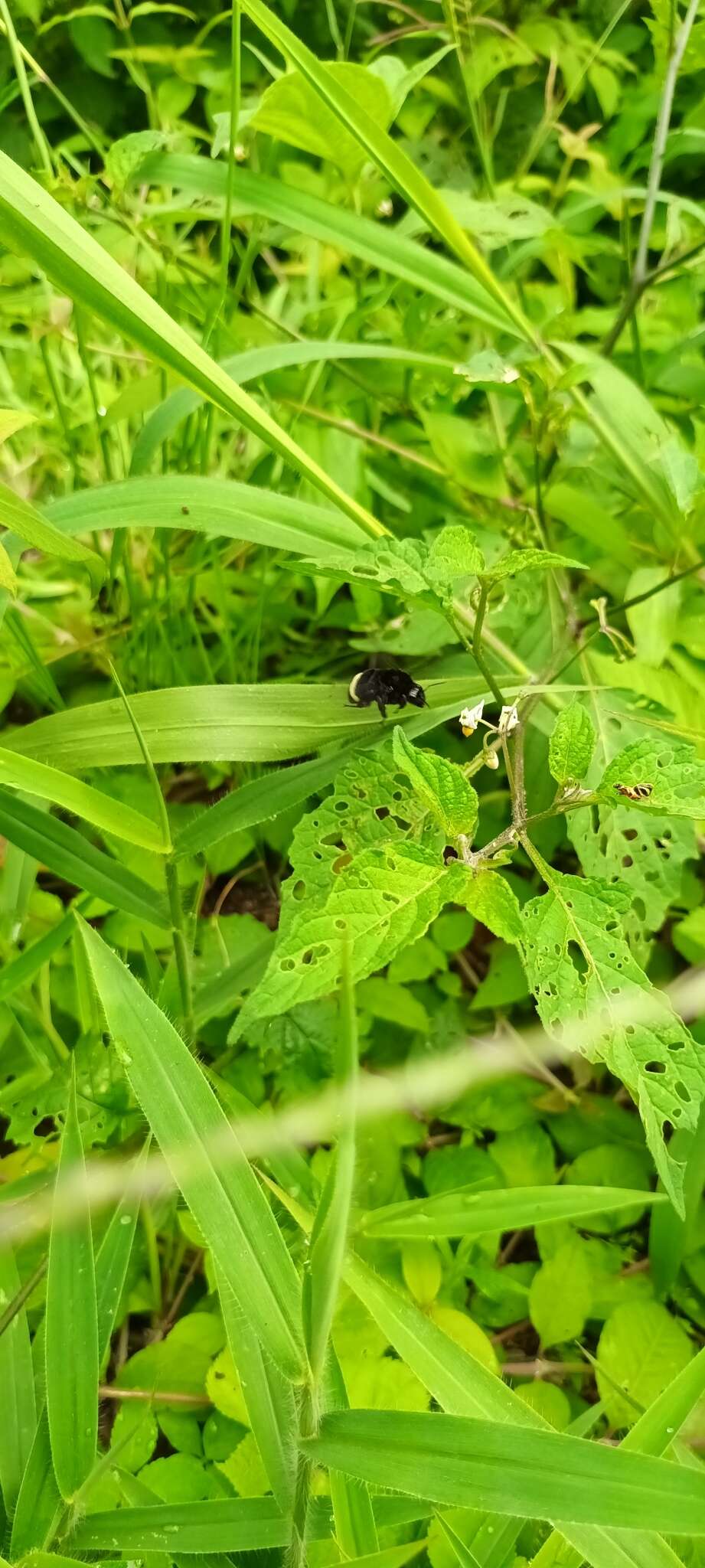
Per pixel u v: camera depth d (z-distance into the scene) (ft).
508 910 0.48
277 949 0.45
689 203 1.03
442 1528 0.62
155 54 1.32
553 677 0.85
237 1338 0.53
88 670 1.14
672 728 0.73
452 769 0.48
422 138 1.43
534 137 1.46
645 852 0.76
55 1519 0.49
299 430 1.05
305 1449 0.42
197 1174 0.44
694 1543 0.65
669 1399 0.50
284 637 1.19
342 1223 0.34
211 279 1.05
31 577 1.14
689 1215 0.77
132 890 0.72
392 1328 0.54
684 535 0.92
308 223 0.90
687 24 0.96
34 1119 0.71
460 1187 0.76
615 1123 0.91
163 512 0.71
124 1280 0.60
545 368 0.88
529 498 1.04
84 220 0.94
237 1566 0.56
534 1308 0.79
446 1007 0.98
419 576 0.53
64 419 1.00
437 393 1.18
